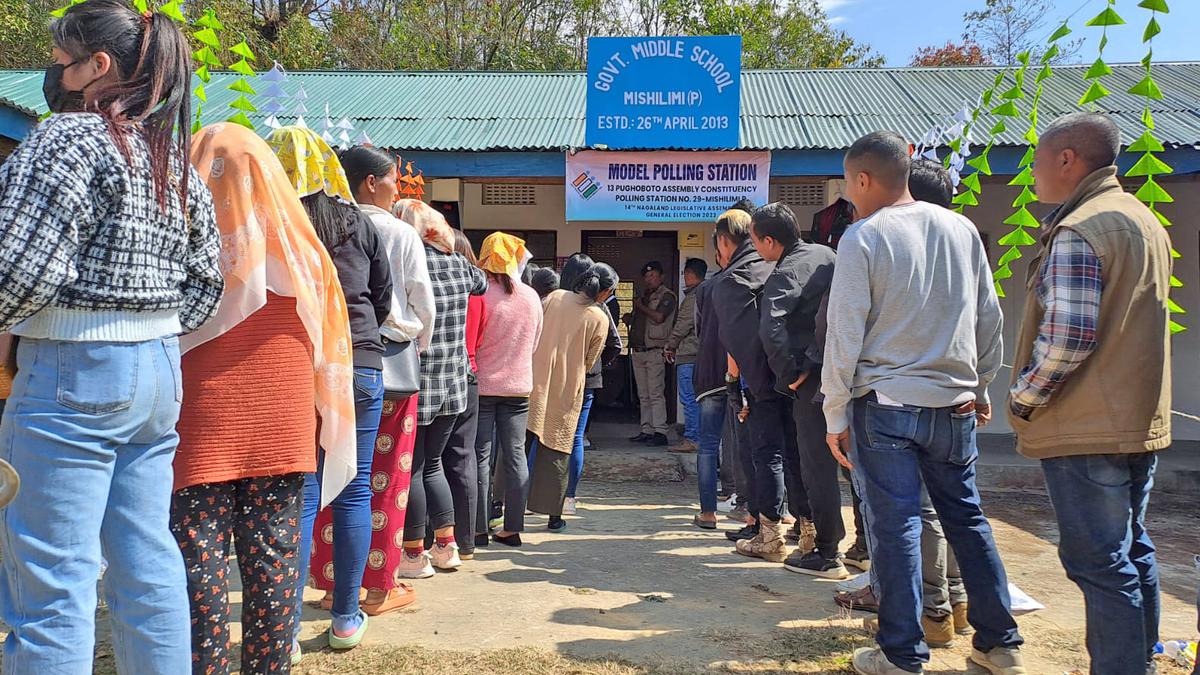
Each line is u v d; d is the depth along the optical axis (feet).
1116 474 7.66
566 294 15.88
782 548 13.96
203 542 6.97
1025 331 8.25
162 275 5.94
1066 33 11.30
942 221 8.87
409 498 12.25
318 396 7.93
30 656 5.46
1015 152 21.27
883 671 8.73
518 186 30.07
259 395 7.11
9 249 4.96
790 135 23.50
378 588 10.73
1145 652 7.66
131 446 6.04
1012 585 12.03
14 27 42.47
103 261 5.52
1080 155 8.03
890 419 8.55
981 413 9.59
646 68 21.63
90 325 5.53
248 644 7.43
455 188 27.50
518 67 64.13
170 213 5.98
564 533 15.96
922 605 9.43
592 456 23.59
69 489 5.53
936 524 9.98
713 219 22.20
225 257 7.00
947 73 31.96
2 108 18.78
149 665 6.07
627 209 22.34
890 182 9.07
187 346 6.89
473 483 13.79
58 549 5.53
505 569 13.17
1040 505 20.25
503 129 24.72
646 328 26.02
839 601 11.45
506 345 14.20
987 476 22.35
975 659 9.36
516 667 9.19
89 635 5.67
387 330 10.10
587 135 21.89
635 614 11.07
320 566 10.50
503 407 14.56
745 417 14.35
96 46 5.81
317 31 61.11
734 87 21.48
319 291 7.57
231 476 6.97
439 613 10.94
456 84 31.40
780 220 12.60
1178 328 10.22
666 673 9.14
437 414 11.89
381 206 10.57
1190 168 20.84
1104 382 7.51
